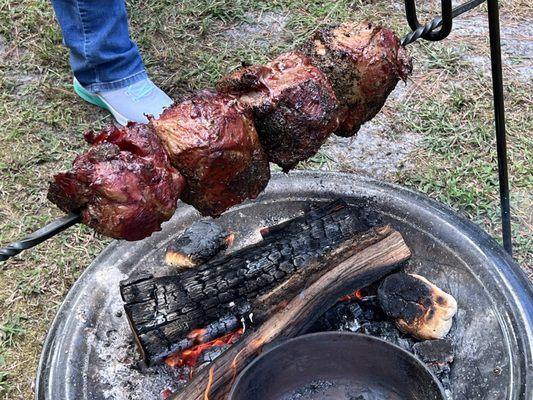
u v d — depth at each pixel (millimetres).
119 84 1536
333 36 843
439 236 1052
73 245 1273
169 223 1122
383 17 1802
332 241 1040
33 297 1198
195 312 969
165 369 983
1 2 1886
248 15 1844
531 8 1827
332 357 884
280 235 1066
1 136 1516
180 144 728
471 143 1440
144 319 958
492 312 954
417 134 1476
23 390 1071
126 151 707
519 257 1220
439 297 989
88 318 985
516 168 1377
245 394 843
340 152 1442
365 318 1025
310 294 966
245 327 979
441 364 952
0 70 1713
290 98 773
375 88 847
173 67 1700
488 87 1574
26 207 1358
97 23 1453
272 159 819
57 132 1541
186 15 1844
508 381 874
